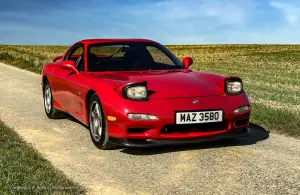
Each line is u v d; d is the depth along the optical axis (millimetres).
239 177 4141
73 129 6570
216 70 27047
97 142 5340
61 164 4711
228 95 5074
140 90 4793
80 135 6152
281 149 5184
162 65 6051
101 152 5191
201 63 37250
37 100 9578
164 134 4797
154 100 4809
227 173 4270
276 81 18188
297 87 15219
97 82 5320
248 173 4258
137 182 4070
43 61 24219
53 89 7090
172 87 5039
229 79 5148
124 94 4824
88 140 5844
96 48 6207
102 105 4984
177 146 5320
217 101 4945
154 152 5090
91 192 3803
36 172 4020
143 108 4719
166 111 4730
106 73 5770
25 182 3707
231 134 5035
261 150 5125
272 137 5812
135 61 6000
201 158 4805
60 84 6664
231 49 70688
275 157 4824
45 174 3982
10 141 5328
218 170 4371
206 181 4051
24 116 7688
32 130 6520
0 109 8414
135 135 4789
